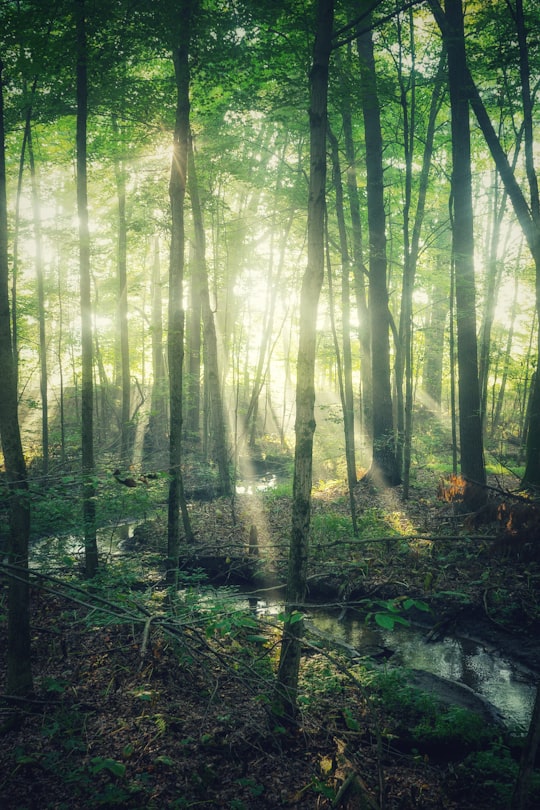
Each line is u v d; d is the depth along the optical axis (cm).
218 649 722
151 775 498
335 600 991
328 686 658
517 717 639
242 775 506
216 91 1285
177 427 935
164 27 850
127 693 623
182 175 904
